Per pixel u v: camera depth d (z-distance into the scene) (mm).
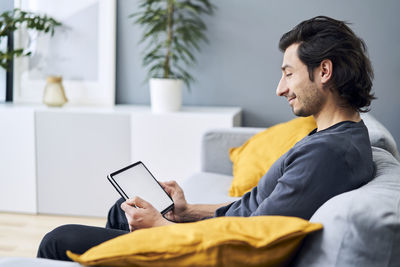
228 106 3039
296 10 2885
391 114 2875
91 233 1202
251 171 2053
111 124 2689
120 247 815
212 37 2980
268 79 2973
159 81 2691
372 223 780
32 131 2732
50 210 2795
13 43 3070
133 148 2689
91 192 2750
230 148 2377
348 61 1071
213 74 3020
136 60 3064
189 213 1524
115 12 3020
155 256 804
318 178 993
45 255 1156
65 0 3023
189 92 3059
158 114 2641
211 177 2285
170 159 2660
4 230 2537
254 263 826
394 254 769
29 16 2861
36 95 3090
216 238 804
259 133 2270
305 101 1130
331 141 1024
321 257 839
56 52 3062
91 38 3027
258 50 2955
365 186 990
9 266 819
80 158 2730
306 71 1105
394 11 2795
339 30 1084
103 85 3039
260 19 2926
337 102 1122
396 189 934
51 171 2758
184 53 3010
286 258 878
